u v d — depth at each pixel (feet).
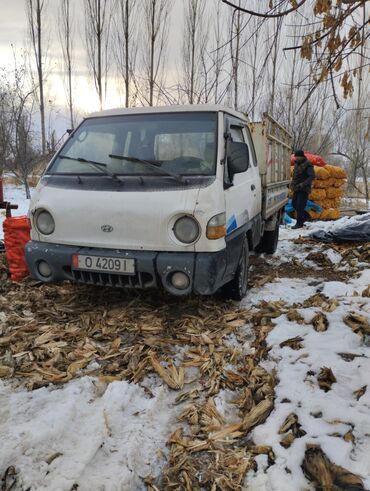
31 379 10.26
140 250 12.12
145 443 8.46
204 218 11.68
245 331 13.07
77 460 7.74
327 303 14.53
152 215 11.87
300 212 33.06
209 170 12.60
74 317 13.55
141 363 10.96
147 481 7.59
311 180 32.55
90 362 11.03
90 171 13.43
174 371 10.78
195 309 14.28
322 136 54.95
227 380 10.59
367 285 17.19
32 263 13.29
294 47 9.64
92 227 12.46
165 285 12.00
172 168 12.89
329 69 9.04
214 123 13.87
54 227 12.96
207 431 8.81
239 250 14.30
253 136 18.94
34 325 12.78
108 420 8.92
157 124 14.21
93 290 15.53
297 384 9.87
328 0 8.22
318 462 7.60
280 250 24.66
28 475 7.38
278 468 7.63
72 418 8.87
